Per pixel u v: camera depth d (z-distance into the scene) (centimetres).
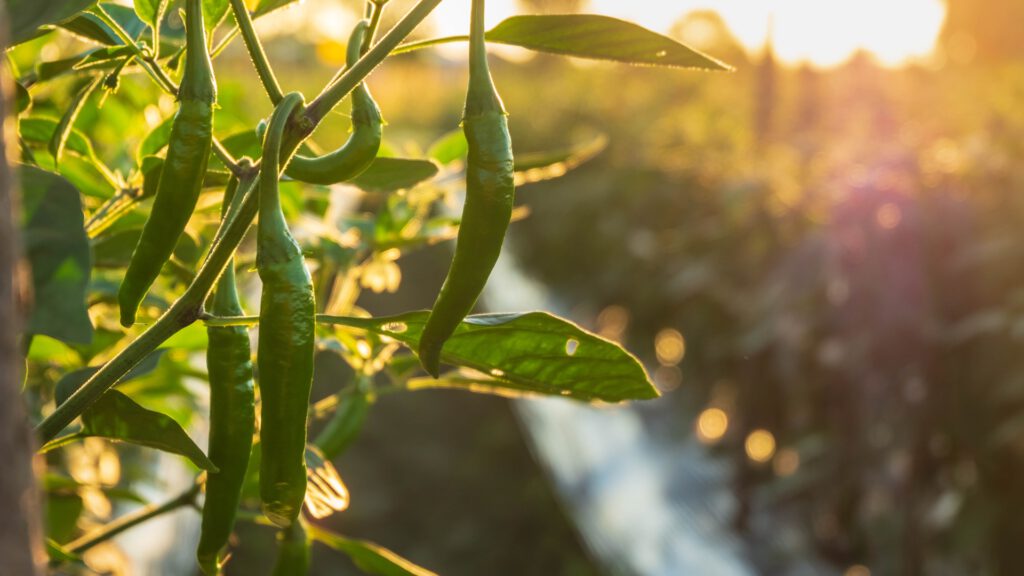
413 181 96
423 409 636
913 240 302
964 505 297
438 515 507
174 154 62
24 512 33
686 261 524
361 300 902
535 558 461
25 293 40
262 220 58
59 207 51
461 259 61
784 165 438
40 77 95
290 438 59
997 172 318
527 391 103
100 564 178
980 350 296
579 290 717
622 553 342
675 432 457
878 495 347
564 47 69
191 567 241
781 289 334
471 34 61
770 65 522
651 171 597
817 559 346
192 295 64
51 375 129
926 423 300
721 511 377
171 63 81
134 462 218
